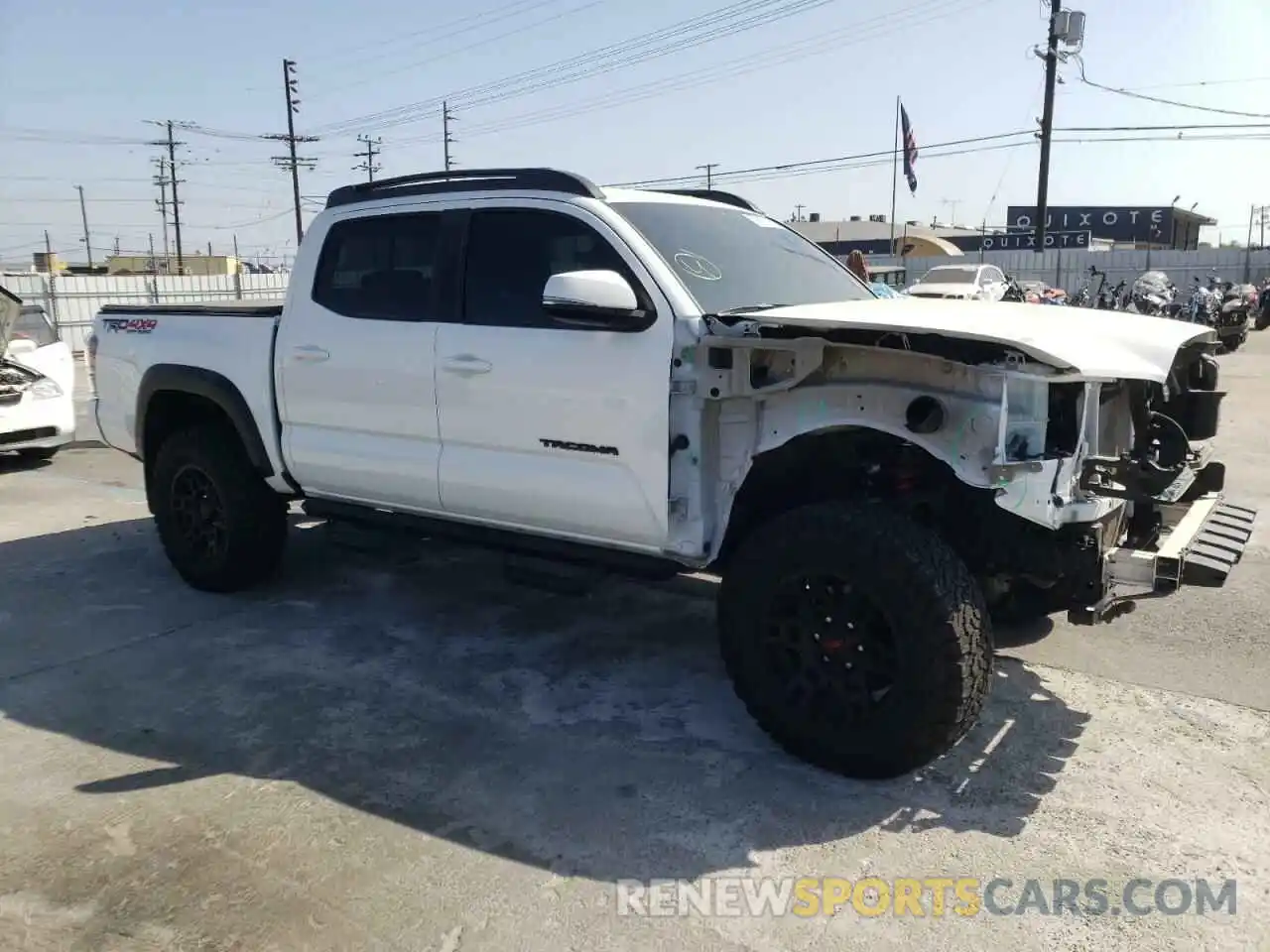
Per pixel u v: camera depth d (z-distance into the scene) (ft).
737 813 10.75
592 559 13.57
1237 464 28.02
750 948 8.66
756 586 11.50
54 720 13.29
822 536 10.89
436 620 17.03
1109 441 12.26
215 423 18.01
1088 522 10.91
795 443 11.98
